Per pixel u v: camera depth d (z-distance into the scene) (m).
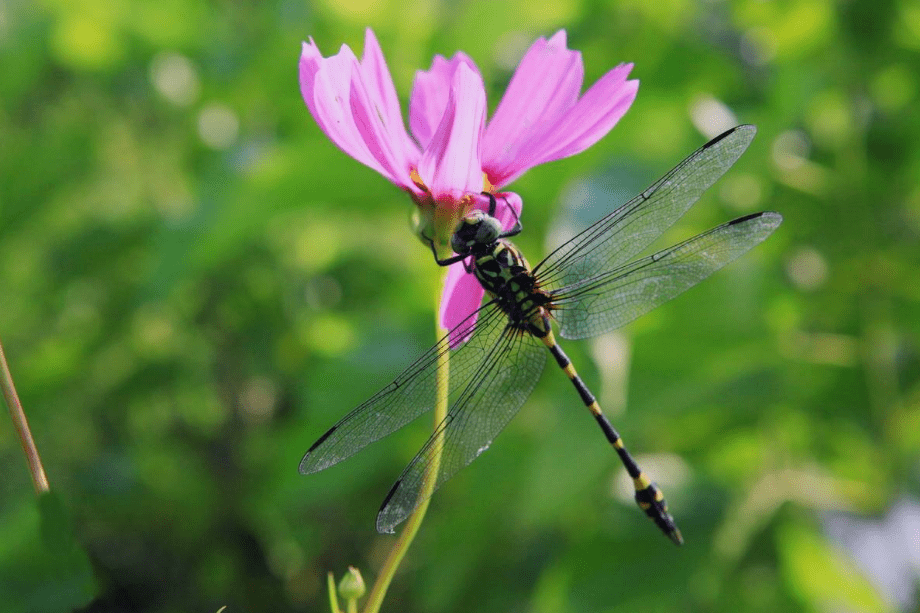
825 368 0.92
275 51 0.98
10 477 1.13
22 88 1.14
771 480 0.91
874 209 0.93
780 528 0.90
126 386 1.16
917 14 0.91
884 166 0.93
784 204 0.93
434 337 0.92
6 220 1.00
